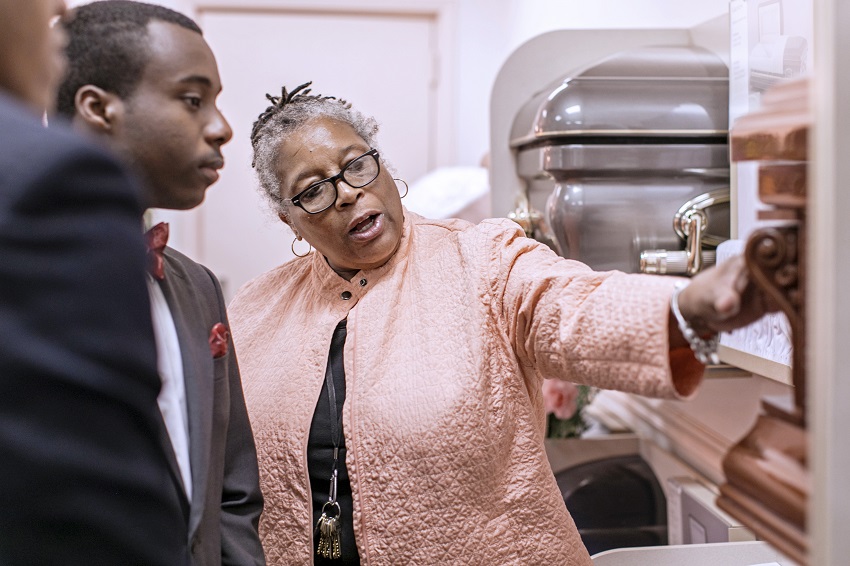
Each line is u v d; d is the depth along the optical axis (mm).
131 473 601
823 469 587
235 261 3129
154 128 765
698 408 1751
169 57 765
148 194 798
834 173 575
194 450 817
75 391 553
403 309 1186
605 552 1281
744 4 1251
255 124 1293
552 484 1122
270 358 1260
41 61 629
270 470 1177
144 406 602
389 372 1137
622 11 2074
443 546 1082
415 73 3141
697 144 1367
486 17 3137
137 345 580
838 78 575
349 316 1205
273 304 1334
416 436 1085
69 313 547
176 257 949
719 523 1434
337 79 3115
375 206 1168
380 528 1100
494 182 1789
